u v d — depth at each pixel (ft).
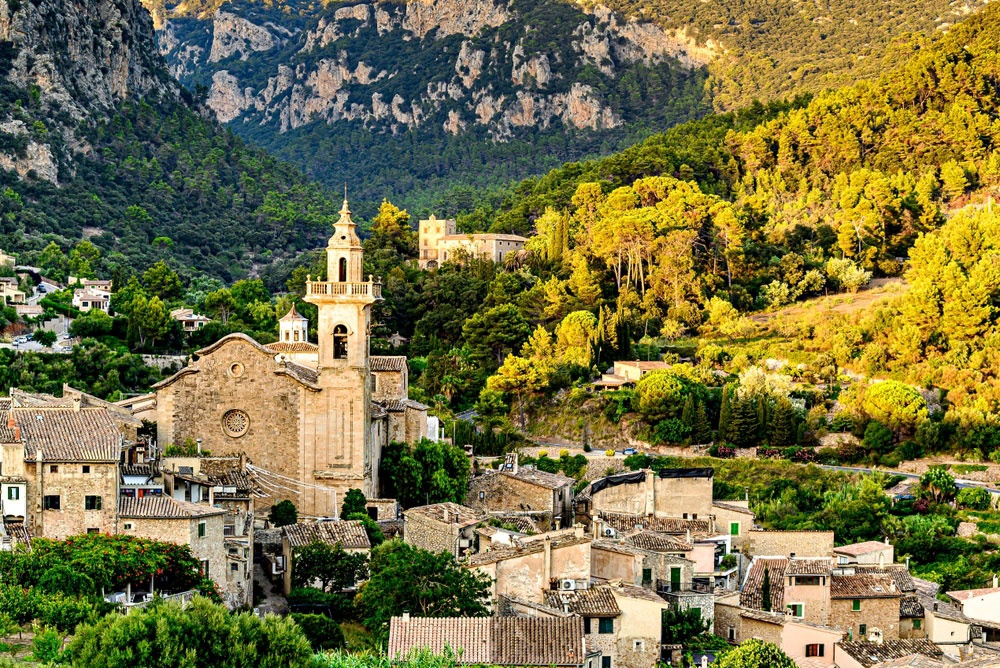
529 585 433.07
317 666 360.69
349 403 563.48
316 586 469.16
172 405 564.71
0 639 378.12
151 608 367.66
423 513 517.14
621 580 446.60
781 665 392.88
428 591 417.49
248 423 563.89
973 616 492.95
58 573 398.42
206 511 438.40
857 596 472.03
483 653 376.68
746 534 558.97
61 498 426.51
